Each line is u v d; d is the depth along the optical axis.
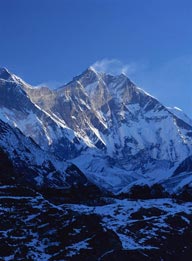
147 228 101.44
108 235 89.00
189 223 106.00
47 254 85.31
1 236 86.31
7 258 82.19
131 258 88.88
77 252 85.31
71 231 88.75
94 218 92.12
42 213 92.75
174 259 96.50
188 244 101.06
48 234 88.81
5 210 92.62
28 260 82.56
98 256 86.00
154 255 92.69
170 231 102.00
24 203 95.19
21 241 86.25
